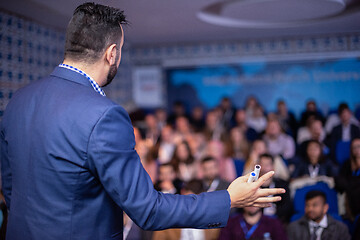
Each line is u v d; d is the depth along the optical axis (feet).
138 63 19.85
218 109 18.70
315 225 7.23
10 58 10.48
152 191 2.03
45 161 2.04
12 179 2.31
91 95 2.12
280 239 6.55
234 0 11.78
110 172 1.93
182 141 12.41
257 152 12.26
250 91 19.21
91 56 2.27
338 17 13.88
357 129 15.21
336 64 18.39
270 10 12.80
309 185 8.81
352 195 8.51
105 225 2.16
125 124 2.09
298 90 18.83
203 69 19.49
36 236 2.08
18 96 2.38
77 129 1.97
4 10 10.25
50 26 12.57
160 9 11.23
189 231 6.38
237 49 19.04
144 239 6.20
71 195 2.02
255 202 2.20
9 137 2.28
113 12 2.33
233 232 6.56
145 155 11.66
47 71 12.36
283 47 18.67
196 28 14.76
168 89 19.80
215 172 10.21
